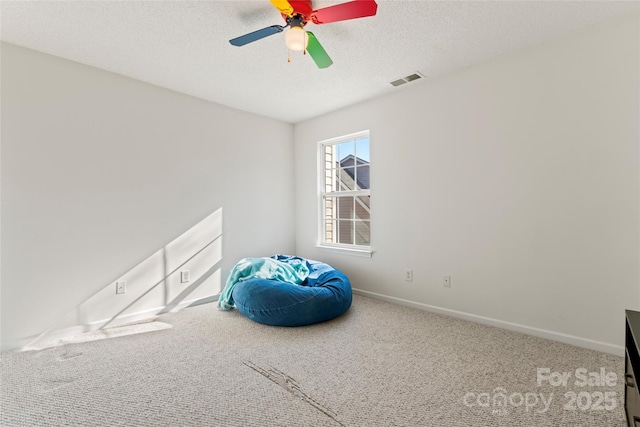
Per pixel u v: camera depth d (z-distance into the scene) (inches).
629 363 53.5
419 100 121.7
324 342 93.4
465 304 111.4
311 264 142.9
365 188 146.8
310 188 165.6
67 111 99.7
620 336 82.4
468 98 108.6
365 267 142.5
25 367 79.1
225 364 80.3
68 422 58.2
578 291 88.4
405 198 127.1
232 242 144.4
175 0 72.7
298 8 67.1
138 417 59.5
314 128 162.2
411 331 101.3
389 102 131.1
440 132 116.0
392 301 132.5
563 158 90.1
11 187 90.4
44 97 95.7
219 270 139.3
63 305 98.9
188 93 127.7
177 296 125.5
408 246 126.8
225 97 132.6
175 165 125.1
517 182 98.5
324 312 107.8
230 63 103.1
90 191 104.3
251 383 71.3
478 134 106.6
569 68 88.7
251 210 152.4
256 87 122.5
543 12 78.3
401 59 101.7
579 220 87.9
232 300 124.1
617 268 82.6
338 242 157.8
